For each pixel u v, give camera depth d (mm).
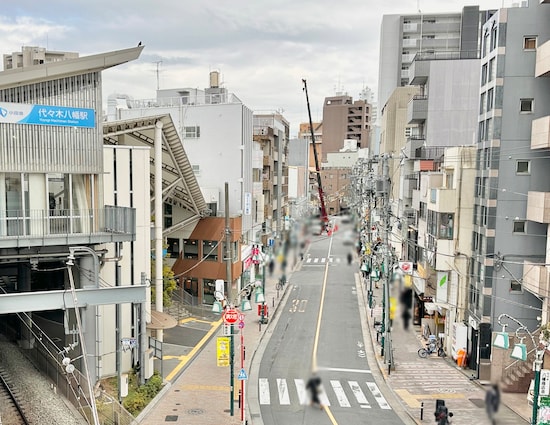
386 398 22281
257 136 50531
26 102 18266
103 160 20922
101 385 20453
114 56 19406
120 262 22109
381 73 73750
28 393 18984
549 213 20984
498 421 17719
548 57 21484
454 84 38500
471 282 26062
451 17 71125
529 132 23312
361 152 82062
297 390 22859
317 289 45188
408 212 39531
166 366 25281
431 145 38750
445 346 28531
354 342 30641
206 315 35625
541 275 20688
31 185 18547
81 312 17672
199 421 19094
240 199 40000
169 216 38656
